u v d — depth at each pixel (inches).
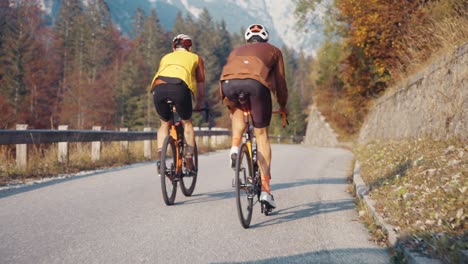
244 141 199.8
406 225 161.9
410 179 221.0
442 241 130.7
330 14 955.3
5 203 217.9
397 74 601.3
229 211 211.5
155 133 512.1
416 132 386.3
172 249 149.5
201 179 321.7
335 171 404.8
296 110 3309.5
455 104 288.4
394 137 494.6
